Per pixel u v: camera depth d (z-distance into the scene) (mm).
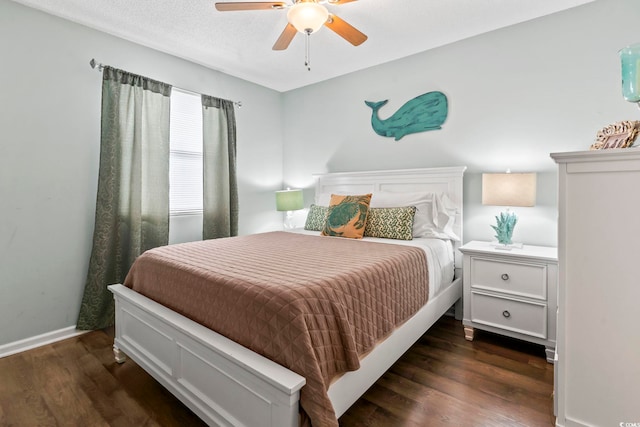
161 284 1830
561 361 1176
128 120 2750
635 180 1035
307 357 1138
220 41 2867
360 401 1672
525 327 2160
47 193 2420
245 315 1344
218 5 1859
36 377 1936
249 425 1232
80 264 2596
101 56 2666
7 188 2248
